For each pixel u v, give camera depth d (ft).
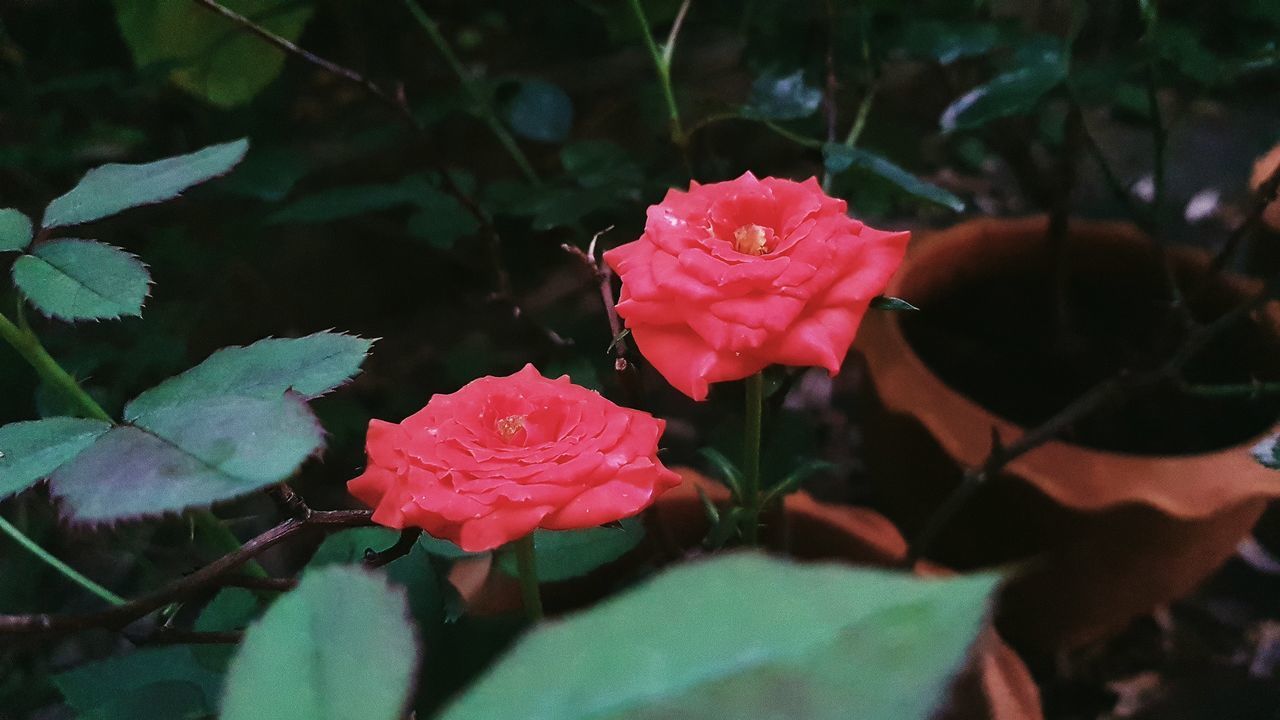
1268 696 1.02
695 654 0.25
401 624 0.36
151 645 0.57
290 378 0.50
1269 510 1.17
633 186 1.02
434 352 1.52
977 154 1.41
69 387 0.59
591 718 0.24
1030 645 1.08
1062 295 1.06
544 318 1.39
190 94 1.36
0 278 1.00
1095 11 0.91
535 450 0.55
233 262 1.35
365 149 1.45
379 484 0.56
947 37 0.95
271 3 1.02
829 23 0.91
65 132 1.31
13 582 0.98
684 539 0.87
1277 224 1.12
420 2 1.87
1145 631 1.12
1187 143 1.66
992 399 1.06
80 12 1.33
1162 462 0.87
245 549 0.56
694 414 1.34
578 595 0.86
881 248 0.61
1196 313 1.06
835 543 0.87
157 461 0.44
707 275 0.57
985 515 0.94
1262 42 0.91
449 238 1.04
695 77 1.62
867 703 0.23
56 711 0.93
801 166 1.69
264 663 0.35
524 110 1.06
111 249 0.54
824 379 1.46
